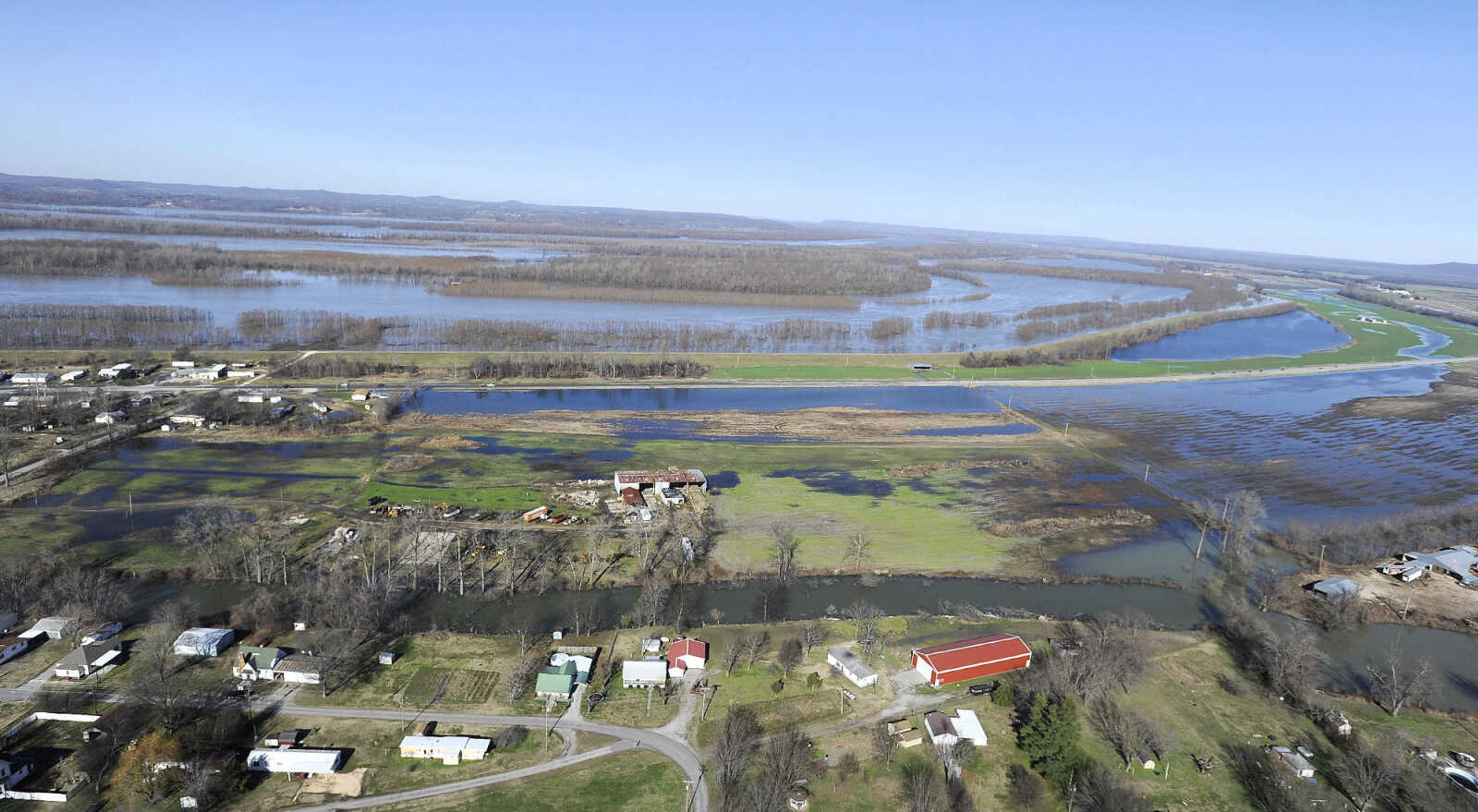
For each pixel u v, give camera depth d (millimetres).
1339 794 79375
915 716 88562
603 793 74875
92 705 83438
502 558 121000
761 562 123875
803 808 74062
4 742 77250
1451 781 80188
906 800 76312
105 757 75812
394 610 106375
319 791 73625
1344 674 101125
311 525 128375
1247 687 96125
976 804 76312
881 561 125938
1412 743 86875
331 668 90062
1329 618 111938
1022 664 98438
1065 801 77250
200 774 72562
